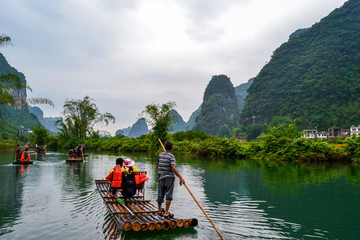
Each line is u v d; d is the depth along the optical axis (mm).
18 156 15797
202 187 8438
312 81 160625
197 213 5336
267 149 21672
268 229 4414
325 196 7062
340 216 5227
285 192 7621
